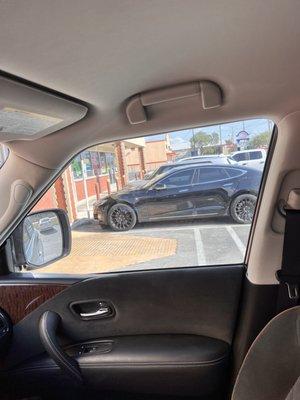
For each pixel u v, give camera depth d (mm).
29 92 1014
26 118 1173
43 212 1854
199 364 1637
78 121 1412
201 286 1772
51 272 1931
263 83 1226
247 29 877
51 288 1818
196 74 1149
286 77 1190
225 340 1735
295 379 956
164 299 1792
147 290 1804
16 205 1579
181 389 1673
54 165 1585
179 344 1727
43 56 861
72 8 682
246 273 1740
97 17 731
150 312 1799
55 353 1683
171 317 1787
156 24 803
